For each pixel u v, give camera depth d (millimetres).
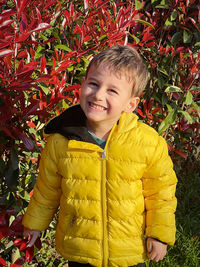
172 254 2852
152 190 1793
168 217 1762
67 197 1744
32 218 1855
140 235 1789
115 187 1702
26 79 1862
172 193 1802
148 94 3518
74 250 1743
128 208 1716
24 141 1944
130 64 1624
